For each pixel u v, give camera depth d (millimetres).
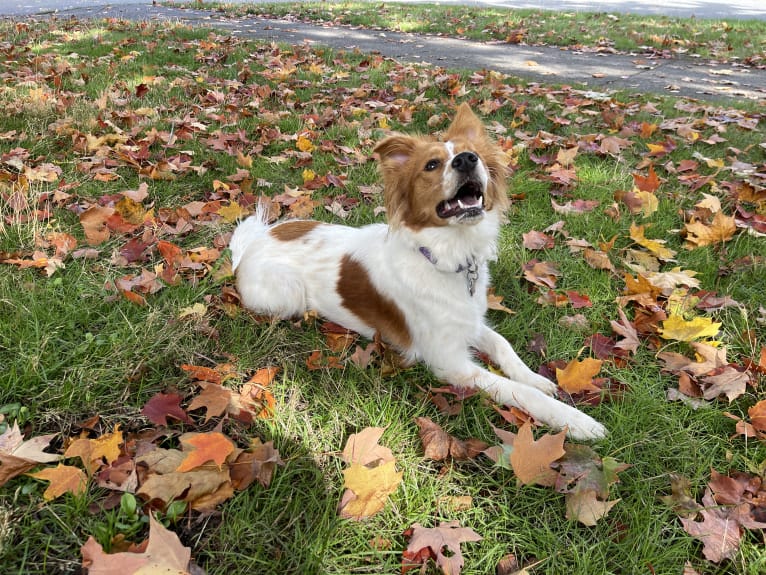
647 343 1144
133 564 663
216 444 789
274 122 2160
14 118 1999
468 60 3506
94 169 1676
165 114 2180
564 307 1236
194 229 1451
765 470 852
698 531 770
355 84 2699
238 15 5191
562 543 767
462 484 851
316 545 738
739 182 1703
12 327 1036
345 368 1057
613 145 1944
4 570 687
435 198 1019
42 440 827
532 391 999
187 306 1153
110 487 776
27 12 5004
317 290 1215
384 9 5512
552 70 3283
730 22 4938
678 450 906
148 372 995
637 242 1422
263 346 1083
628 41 4020
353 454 855
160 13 5105
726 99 2707
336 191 1687
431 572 730
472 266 1086
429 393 1021
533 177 1787
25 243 1312
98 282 1200
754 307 1218
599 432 933
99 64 2859
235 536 745
